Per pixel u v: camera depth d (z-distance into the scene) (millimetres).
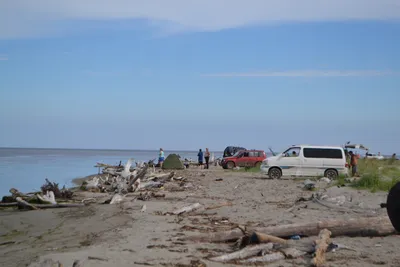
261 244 8398
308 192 20797
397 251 8359
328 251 8312
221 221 12438
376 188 19422
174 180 30469
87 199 19391
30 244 10203
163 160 47156
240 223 12000
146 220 12797
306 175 30578
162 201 18062
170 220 12758
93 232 11391
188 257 7957
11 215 15164
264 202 16984
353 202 15258
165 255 8109
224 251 8492
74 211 15867
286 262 7613
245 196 19578
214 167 53375
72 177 36875
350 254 8133
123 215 14102
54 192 20125
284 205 15820
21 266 7820
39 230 12289
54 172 43562
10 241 10766
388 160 43656
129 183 23891
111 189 24344
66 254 8266
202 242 9375
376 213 13125
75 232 11602
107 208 16234
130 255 8094
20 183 30609
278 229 9391
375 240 9242
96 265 7348
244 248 8219
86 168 51625
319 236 8680
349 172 31047
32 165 56844
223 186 25250
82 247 9359
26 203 16891
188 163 52469
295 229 9398
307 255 8031
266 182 27453
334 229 9516
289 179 30062
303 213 13352
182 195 20391
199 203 16203
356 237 9508
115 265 7375
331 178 29625
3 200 18578
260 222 12109
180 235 10273
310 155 30641
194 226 11578
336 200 15391
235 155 46375
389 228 9555
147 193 20062
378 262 7645
